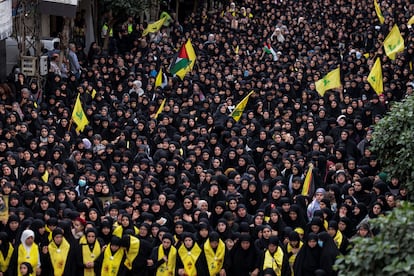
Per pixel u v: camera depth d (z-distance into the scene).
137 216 26.11
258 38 55.66
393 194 27.30
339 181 28.83
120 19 51.84
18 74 39.03
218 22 59.47
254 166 30.61
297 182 28.88
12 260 23.41
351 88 41.91
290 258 23.72
